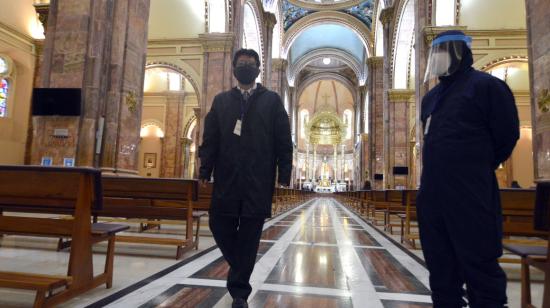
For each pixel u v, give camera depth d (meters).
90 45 7.80
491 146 2.10
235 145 2.82
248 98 2.93
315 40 36.59
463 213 2.01
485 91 2.10
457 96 2.17
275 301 3.13
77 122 7.58
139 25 8.77
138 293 3.20
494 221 2.00
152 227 7.41
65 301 2.77
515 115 2.04
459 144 2.08
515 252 2.99
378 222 10.69
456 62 2.25
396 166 18.38
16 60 14.55
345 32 34.41
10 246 5.11
